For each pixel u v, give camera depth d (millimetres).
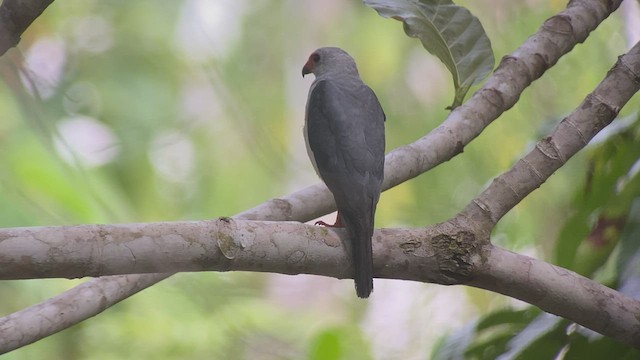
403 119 14617
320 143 7320
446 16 7703
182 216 14141
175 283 12648
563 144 6555
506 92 7633
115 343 12117
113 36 14352
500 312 7586
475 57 7742
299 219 7508
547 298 6176
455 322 13141
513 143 12664
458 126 7586
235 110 14477
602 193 7910
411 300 13680
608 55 12336
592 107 6691
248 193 14312
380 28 15156
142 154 14086
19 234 5082
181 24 14508
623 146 7910
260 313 12945
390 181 7434
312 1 15461
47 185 10766
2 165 10578
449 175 12875
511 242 11477
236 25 15305
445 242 6094
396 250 6043
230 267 5602
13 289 11297
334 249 5898
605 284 7203
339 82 7812
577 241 7895
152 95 14281
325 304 14742
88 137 13781
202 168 14367
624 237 7191
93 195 11289
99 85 14078
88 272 5230
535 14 13461
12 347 6020
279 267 5766
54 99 13133
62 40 14117
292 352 12773
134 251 5293
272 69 15359
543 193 11258
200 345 12344
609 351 6996
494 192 6355
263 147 14406
